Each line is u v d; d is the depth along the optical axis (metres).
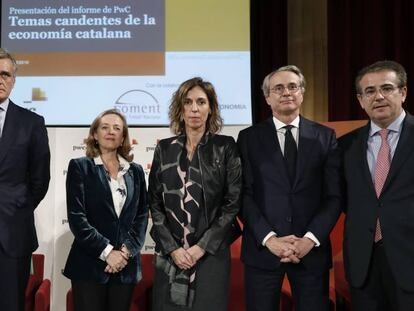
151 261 3.05
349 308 2.86
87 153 2.58
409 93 4.12
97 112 3.83
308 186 2.41
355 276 2.33
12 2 3.88
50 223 3.44
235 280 3.01
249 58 3.87
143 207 2.56
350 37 4.30
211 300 2.34
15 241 2.32
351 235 2.35
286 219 2.37
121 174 2.55
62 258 3.42
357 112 4.31
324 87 4.55
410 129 2.31
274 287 2.39
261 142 2.49
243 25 3.89
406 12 4.15
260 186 2.44
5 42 3.87
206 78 3.86
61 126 3.81
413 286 2.20
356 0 4.30
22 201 2.36
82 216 2.43
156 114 3.84
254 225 2.37
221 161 2.43
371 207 2.29
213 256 2.36
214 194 2.40
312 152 2.43
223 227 2.36
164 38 3.87
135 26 3.87
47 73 3.84
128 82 3.85
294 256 2.30
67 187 2.50
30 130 2.40
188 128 2.48
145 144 3.57
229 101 3.86
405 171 2.26
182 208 2.38
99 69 3.85
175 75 3.86
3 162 2.31
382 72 2.30
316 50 4.55
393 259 2.23
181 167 2.42
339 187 2.42
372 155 2.37
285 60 4.46
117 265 2.38
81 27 3.87
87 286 2.41
